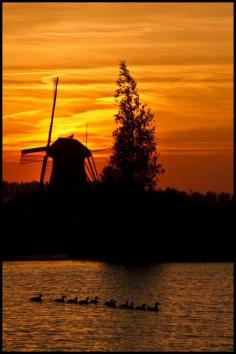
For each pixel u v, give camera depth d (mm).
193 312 106438
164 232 176000
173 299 118188
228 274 147500
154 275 145250
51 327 95188
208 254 173000
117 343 87312
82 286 131000
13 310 106688
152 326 96625
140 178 176500
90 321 99500
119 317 102312
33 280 136875
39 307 109250
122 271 149500
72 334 91750
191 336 90938
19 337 89812
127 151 176375
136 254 172250
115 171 177125
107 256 172750
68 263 164000
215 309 109000
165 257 170250
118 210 175125
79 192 192625
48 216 187625
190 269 155000
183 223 179875
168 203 179500
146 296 121438
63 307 109688
